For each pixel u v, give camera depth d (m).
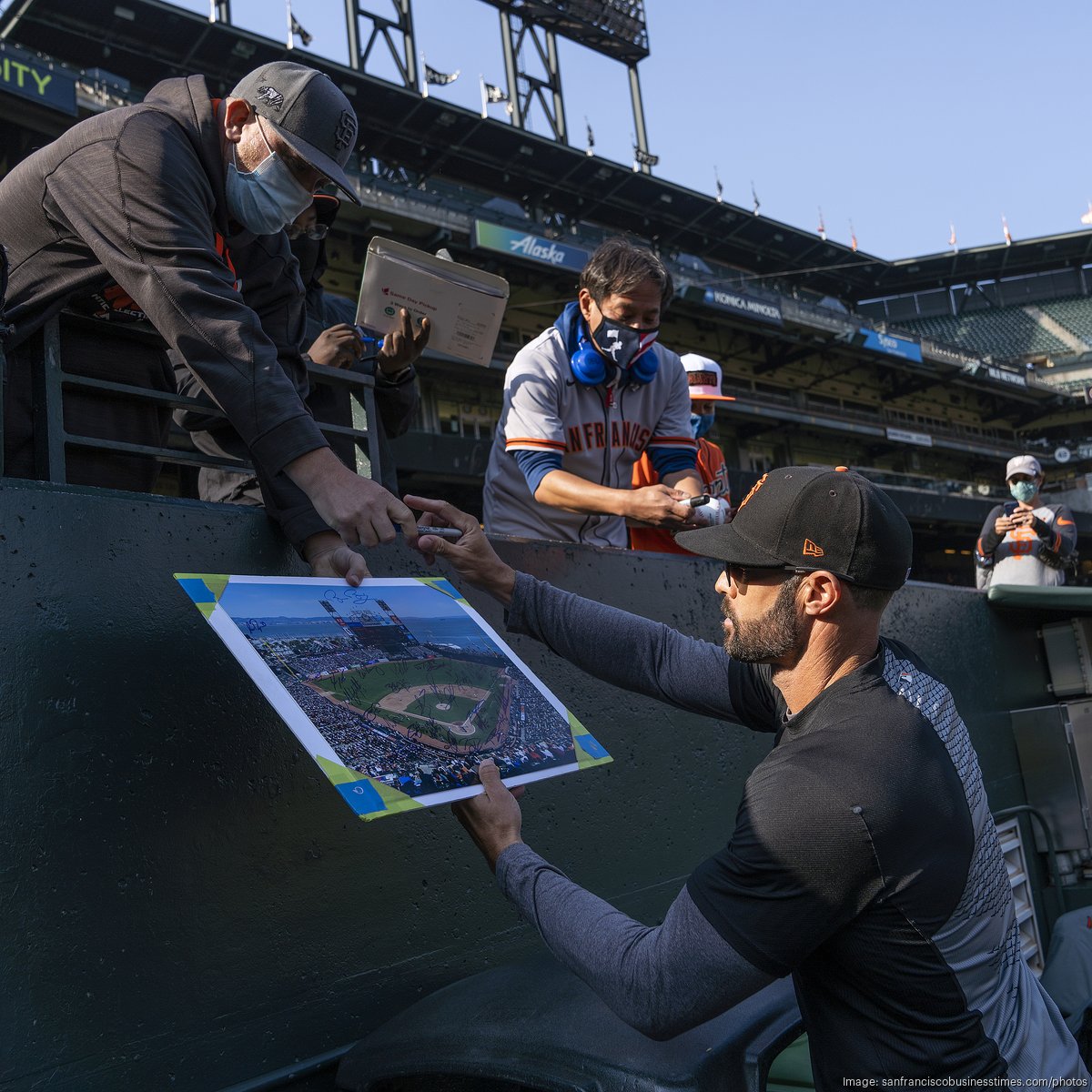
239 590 1.48
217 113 1.77
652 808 2.41
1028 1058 1.34
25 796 1.38
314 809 1.72
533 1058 1.38
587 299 2.82
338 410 2.61
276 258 2.01
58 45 21.64
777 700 1.66
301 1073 1.59
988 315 44.00
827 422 31.55
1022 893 3.55
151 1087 1.43
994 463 39.06
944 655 3.55
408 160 27.06
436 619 1.73
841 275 39.66
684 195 30.81
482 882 1.98
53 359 1.66
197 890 1.54
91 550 1.51
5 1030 1.30
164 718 1.55
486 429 23.56
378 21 25.47
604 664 1.86
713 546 1.49
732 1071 1.34
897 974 1.29
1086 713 3.76
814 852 1.26
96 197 1.60
